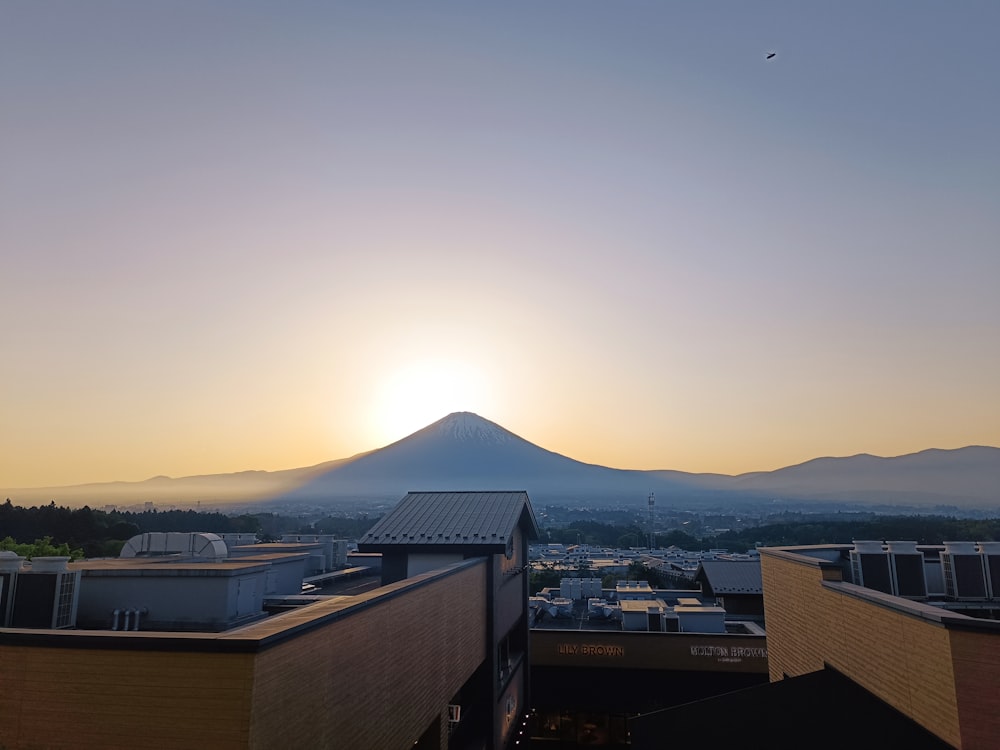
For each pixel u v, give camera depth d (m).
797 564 19.69
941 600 18.20
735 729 15.71
